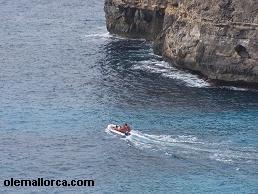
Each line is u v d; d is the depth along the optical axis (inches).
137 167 7062.0
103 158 7258.9
